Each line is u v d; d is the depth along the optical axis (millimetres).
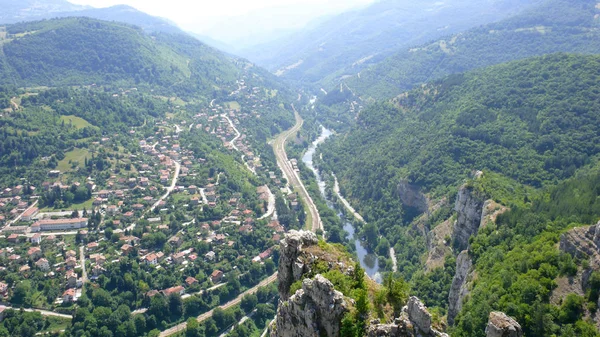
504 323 58344
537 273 108125
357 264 70688
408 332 57188
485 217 156500
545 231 127562
